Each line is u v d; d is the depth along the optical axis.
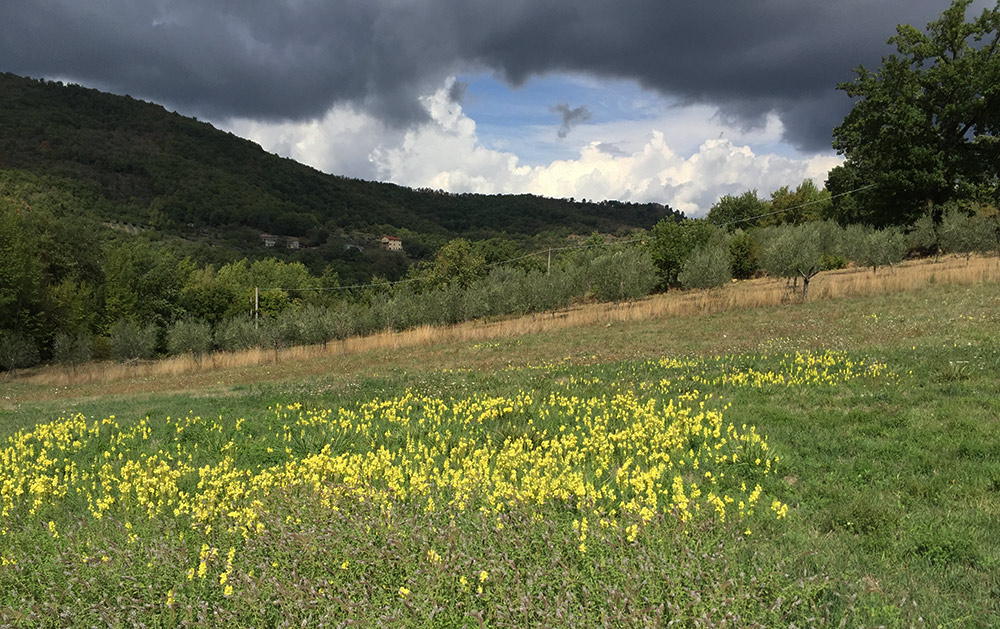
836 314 23.38
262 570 5.08
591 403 11.59
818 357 13.90
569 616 3.91
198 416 13.87
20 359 37.91
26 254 46.22
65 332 48.44
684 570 4.35
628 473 7.33
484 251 93.31
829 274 41.16
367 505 6.04
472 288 46.06
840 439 8.15
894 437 8.02
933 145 45.00
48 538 6.27
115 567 5.20
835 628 4.02
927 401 9.52
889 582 4.66
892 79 46.25
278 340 43.12
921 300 23.44
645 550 4.68
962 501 5.97
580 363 19.33
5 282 42.88
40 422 15.48
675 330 25.94
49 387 30.89
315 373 26.09
